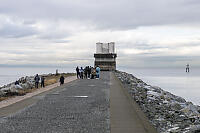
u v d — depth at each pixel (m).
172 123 13.78
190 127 12.09
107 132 10.10
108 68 81.06
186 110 18.59
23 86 32.84
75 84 32.62
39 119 12.56
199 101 80.62
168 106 20.41
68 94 22.48
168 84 162.88
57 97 20.61
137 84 38.31
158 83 166.88
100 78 44.38
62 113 14.02
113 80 39.47
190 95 97.00
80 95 21.62
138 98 22.84
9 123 11.75
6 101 19.58
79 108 15.47
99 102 17.59
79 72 45.19
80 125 11.27
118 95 20.94
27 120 12.34
